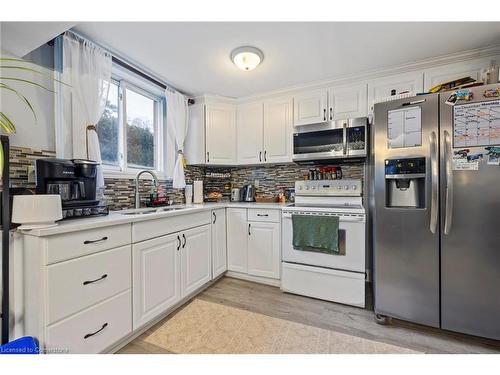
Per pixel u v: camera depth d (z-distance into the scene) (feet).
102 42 5.86
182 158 9.03
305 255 7.22
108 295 4.48
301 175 9.77
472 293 4.92
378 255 5.77
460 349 4.79
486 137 4.73
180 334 5.34
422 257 5.31
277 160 9.16
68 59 5.29
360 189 7.97
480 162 4.78
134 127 7.94
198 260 7.19
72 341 3.89
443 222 5.09
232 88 8.82
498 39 5.85
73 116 5.39
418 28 5.41
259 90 9.04
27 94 4.89
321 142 8.05
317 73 7.64
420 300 5.35
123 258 4.79
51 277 3.63
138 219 5.07
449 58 6.63
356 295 6.55
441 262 5.15
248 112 9.73
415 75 7.17
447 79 6.81
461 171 4.91
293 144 8.49
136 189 7.23
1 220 3.62
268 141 9.34
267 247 8.08
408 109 5.39
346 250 6.70
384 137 5.67
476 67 6.53
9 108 4.62
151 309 5.44
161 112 8.91
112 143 7.15
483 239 4.82
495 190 4.71
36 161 4.28
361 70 7.45
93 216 4.99
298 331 5.45
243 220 8.50
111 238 4.56
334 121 7.83
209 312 6.31
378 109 5.75
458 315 5.04
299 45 6.07
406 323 5.80
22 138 4.78
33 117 4.97
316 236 6.94
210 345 4.97
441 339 5.13
